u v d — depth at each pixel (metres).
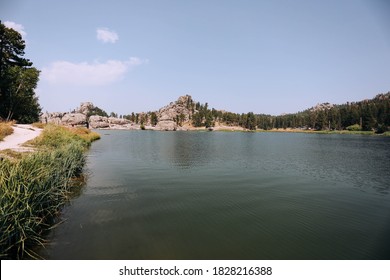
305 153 37.81
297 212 11.95
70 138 32.50
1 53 50.41
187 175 20.06
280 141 70.00
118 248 7.93
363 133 142.25
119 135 91.38
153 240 8.55
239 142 63.69
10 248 7.42
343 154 36.88
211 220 10.61
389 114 138.50
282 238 9.10
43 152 14.40
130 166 23.69
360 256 7.93
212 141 66.56
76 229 9.21
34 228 8.38
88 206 11.87
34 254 7.39
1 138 24.69
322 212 12.09
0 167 9.59
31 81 56.72
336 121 177.75
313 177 20.45
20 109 57.56
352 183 18.59
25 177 9.16
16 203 7.65
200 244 8.41
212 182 17.78
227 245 8.42
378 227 10.33
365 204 13.55
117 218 10.45
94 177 18.41
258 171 22.52
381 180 19.64
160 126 196.00
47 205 10.21
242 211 11.88
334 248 8.45
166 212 11.39
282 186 17.17
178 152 36.84
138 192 14.64
